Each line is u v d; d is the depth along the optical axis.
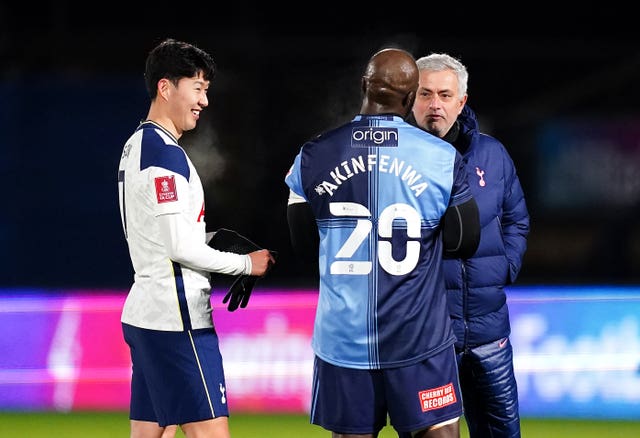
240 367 27.09
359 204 11.61
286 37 54.38
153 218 12.65
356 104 50.78
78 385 27.22
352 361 11.77
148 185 12.60
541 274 49.72
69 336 27.52
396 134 11.65
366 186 11.59
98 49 50.53
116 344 27.53
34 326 27.53
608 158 50.16
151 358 12.86
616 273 49.41
